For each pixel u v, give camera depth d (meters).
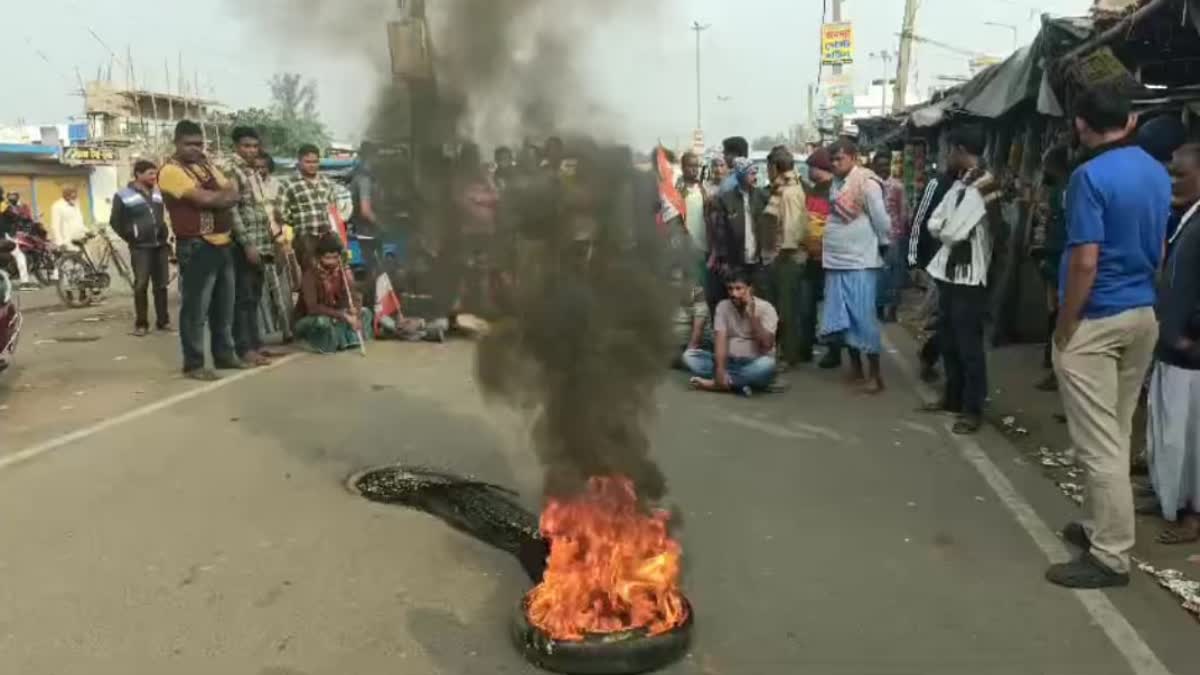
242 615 3.29
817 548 3.89
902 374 7.38
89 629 3.18
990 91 9.03
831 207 6.64
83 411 6.12
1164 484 3.91
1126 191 3.29
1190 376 3.82
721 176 8.88
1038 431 5.61
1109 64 3.45
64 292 11.91
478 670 2.94
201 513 4.26
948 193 5.60
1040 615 3.29
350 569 3.67
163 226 9.38
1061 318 3.46
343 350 8.14
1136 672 2.91
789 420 5.93
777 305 7.56
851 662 2.98
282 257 8.52
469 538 3.99
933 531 4.07
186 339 7.10
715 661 2.99
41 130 28.17
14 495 4.50
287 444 5.34
